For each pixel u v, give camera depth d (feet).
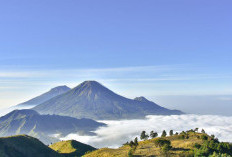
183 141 483.10
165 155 365.61
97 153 469.57
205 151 366.84
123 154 411.13
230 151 388.37
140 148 449.48
